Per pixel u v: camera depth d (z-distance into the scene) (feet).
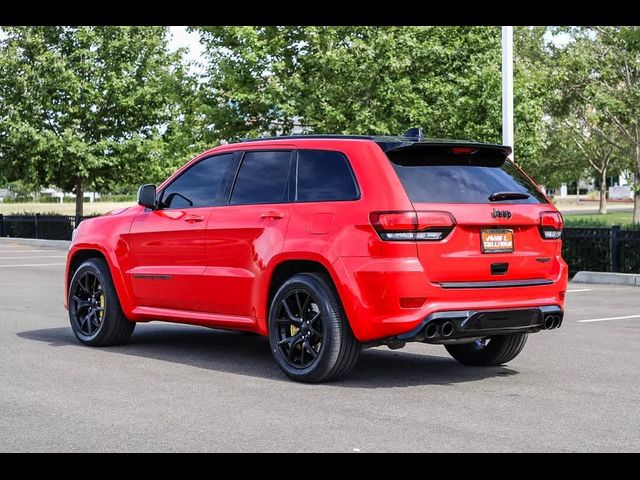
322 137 25.43
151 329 35.04
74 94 112.37
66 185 123.03
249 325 25.99
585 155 164.86
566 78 108.27
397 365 27.35
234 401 21.85
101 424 19.51
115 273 29.68
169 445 17.84
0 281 57.36
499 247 24.02
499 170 25.14
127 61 114.93
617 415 20.45
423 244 22.98
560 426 19.40
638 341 32.30
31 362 27.25
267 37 90.74
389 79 84.74
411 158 23.93
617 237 59.67
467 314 23.26
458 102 85.51
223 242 26.63
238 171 27.17
